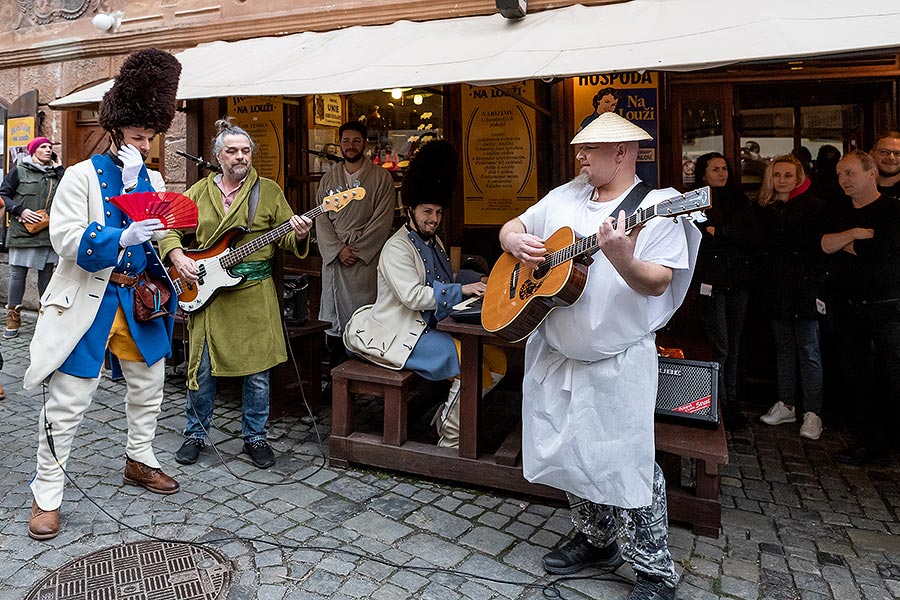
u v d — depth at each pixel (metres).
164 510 3.14
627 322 2.31
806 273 4.19
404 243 3.73
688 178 5.14
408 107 5.55
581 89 4.98
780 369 4.47
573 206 2.51
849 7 2.92
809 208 4.16
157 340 3.18
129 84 2.80
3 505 3.15
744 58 2.64
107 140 6.82
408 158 5.59
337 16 4.95
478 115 5.30
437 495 3.36
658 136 4.92
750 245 4.30
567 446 2.46
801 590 2.59
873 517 3.21
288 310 4.51
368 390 3.64
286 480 3.51
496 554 2.82
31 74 6.98
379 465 3.60
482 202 5.36
